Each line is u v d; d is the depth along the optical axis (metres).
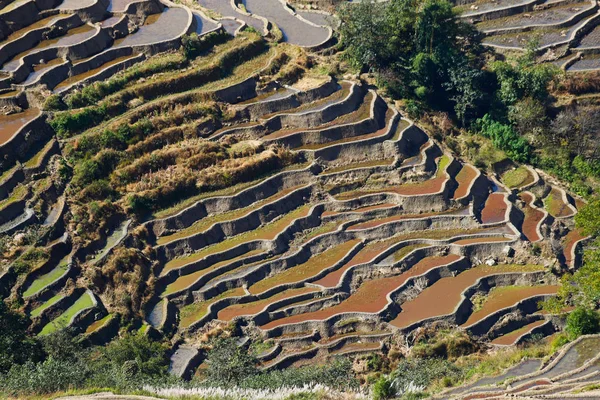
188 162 96.38
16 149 91.94
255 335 82.12
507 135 110.00
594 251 82.12
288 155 100.25
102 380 66.44
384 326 83.25
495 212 98.69
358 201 97.62
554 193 105.75
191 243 90.25
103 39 109.69
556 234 97.69
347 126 104.00
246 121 103.81
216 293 86.12
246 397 62.28
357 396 64.88
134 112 99.62
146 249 88.44
